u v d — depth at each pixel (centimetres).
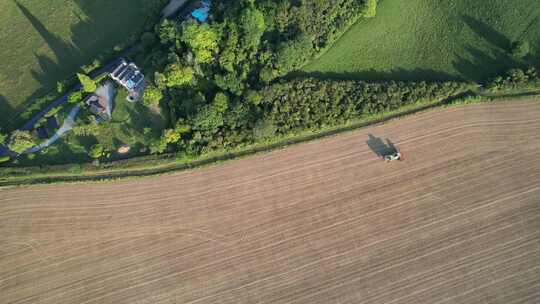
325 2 8438
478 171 8431
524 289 7875
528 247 8088
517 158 8519
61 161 7956
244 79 8250
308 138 8325
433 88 8512
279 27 8438
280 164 8206
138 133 8156
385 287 7781
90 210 7912
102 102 8256
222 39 8188
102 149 7944
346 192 8169
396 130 8500
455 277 7894
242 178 8119
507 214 8244
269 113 8150
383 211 8131
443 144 8519
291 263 7819
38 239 7794
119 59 8569
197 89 8275
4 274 7638
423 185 8300
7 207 7869
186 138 8056
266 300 7650
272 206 8038
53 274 7669
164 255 7794
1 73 8556
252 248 7856
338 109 8275
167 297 7631
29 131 8056
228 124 8050
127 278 7688
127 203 7956
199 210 7975
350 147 8362
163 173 8019
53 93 8300
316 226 7988
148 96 7894
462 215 8206
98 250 7781
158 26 8394
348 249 7925
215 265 7769
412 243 8019
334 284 7756
